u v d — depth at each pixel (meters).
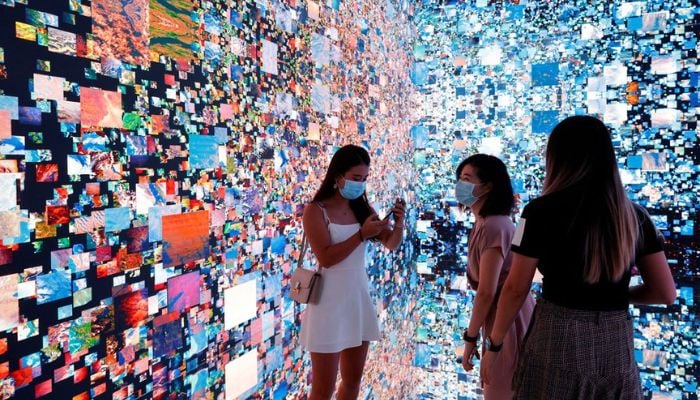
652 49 3.42
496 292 2.11
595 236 1.45
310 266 2.48
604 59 3.54
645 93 3.44
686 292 3.37
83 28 1.23
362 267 2.23
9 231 1.07
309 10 2.45
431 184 4.08
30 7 1.11
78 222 1.22
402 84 3.90
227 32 1.80
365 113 3.19
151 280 1.46
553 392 1.50
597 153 1.50
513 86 3.81
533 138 3.75
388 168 3.60
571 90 3.64
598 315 1.48
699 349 3.34
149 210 1.45
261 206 2.04
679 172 3.37
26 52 1.10
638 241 1.59
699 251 3.33
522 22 3.77
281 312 2.23
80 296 1.23
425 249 4.11
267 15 2.07
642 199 3.47
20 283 1.09
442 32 4.02
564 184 1.52
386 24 3.55
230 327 1.86
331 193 2.20
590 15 3.57
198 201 1.66
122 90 1.35
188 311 1.62
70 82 1.20
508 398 2.09
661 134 3.41
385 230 2.40
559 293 1.51
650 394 3.46
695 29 3.31
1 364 1.06
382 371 3.44
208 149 1.70
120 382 1.36
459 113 3.98
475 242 2.23
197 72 1.64
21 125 1.09
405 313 3.95
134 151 1.39
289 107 2.26
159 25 1.48
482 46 3.89
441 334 4.06
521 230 1.58
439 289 4.07
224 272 1.81
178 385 1.58
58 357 1.18
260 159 2.03
